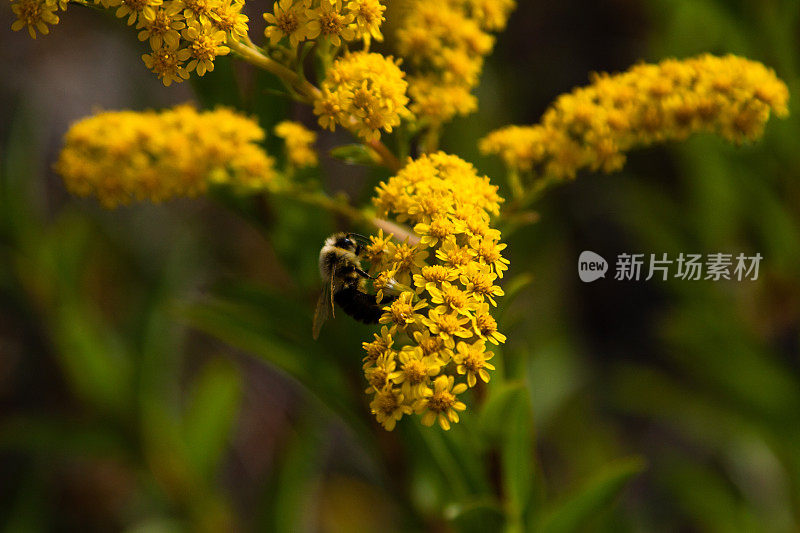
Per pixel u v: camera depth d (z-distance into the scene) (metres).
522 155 0.43
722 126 0.43
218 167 0.43
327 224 0.45
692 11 0.49
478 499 0.44
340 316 0.45
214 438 0.51
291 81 0.41
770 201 0.50
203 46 0.40
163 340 0.51
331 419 0.51
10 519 0.57
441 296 0.39
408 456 0.46
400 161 0.42
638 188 0.53
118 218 0.66
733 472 0.55
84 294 0.54
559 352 0.54
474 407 0.43
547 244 0.54
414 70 0.43
